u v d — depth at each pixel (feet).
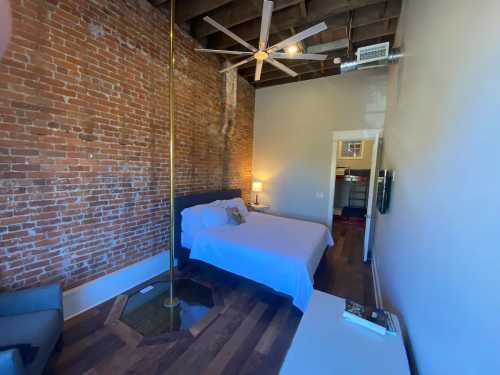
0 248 5.51
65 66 6.33
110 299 7.89
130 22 7.89
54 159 6.29
